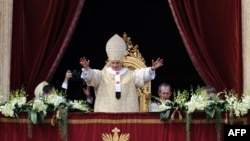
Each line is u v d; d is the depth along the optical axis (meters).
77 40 44.00
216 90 37.06
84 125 29.78
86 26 44.12
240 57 37.12
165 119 29.55
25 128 29.92
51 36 37.53
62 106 30.00
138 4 44.44
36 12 37.62
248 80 37.00
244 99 29.88
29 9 37.62
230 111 29.55
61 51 37.47
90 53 44.03
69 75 32.84
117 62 32.16
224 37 37.47
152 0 44.41
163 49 44.38
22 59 37.38
